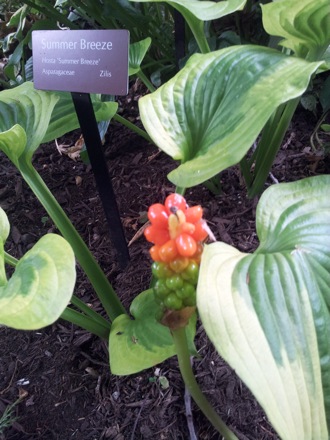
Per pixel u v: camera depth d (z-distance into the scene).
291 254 0.24
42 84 0.35
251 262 0.23
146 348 0.29
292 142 0.53
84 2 0.64
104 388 0.35
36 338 0.40
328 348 0.21
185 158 0.29
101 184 0.37
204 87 0.30
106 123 0.50
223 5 0.33
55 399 0.35
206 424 0.32
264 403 0.18
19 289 0.24
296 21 0.31
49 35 0.33
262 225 0.27
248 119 0.26
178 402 0.34
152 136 0.29
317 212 0.27
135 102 0.66
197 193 0.49
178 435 0.32
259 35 0.59
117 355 0.30
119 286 0.42
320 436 0.19
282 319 0.21
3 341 0.40
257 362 0.19
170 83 0.31
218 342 0.19
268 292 0.22
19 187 0.57
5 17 0.81
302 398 0.19
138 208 0.50
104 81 0.33
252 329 0.20
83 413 0.34
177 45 0.53
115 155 0.58
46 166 0.60
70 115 0.43
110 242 0.47
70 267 0.25
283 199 0.28
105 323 0.36
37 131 0.36
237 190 0.49
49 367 0.38
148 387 0.35
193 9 0.32
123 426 0.33
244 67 0.29
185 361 0.24
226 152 0.25
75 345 0.39
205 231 0.21
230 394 0.33
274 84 0.27
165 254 0.20
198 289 0.20
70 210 0.52
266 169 0.45
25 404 0.35
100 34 0.31
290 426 0.19
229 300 0.20
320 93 0.52
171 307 0.22
